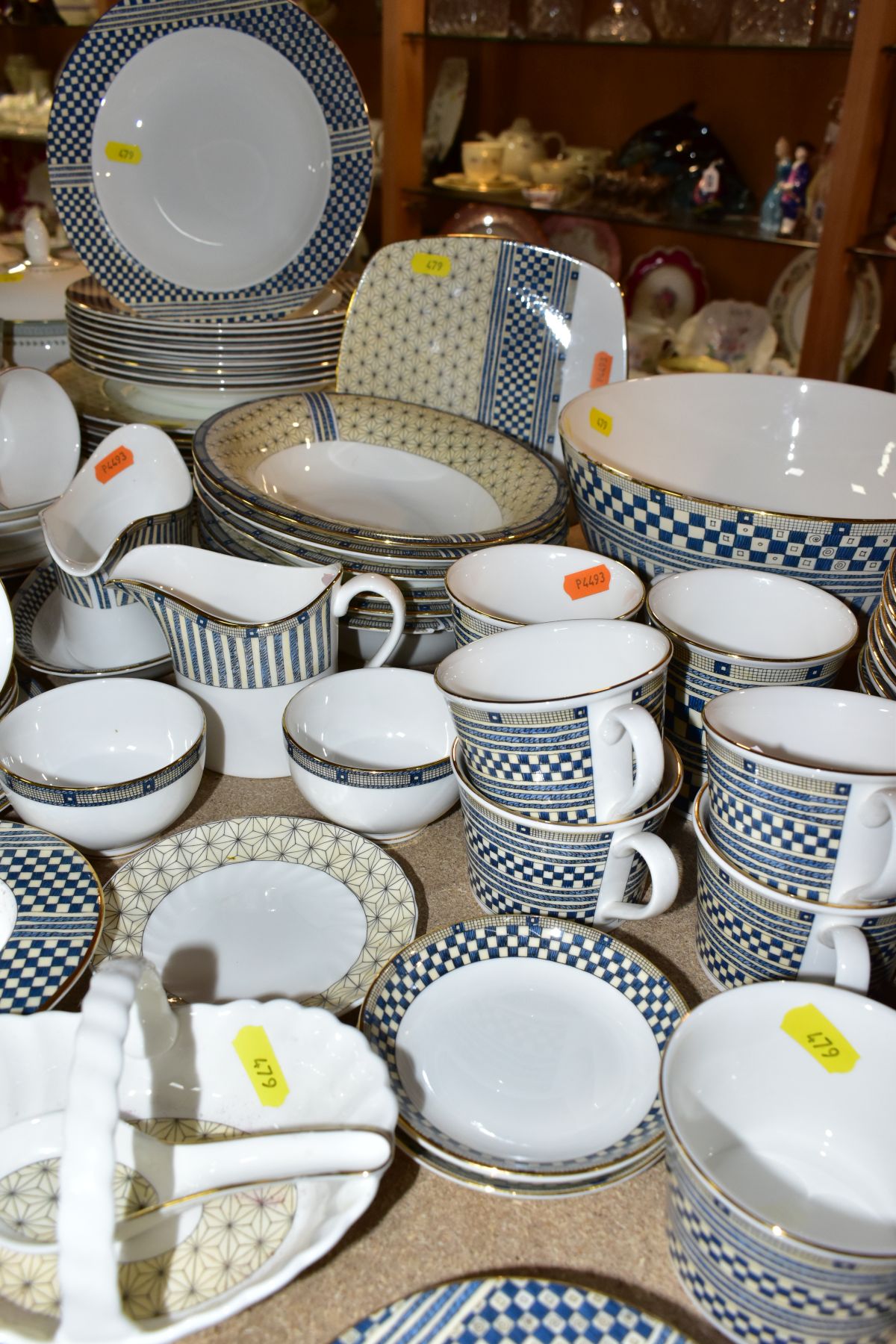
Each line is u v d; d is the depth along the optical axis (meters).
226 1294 0.49
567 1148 0.56
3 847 0.71
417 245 1.08
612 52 2.14
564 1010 0.64
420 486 1.05
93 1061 0.46
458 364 1.11
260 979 0.66
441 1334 0.47
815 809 0.57
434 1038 0.62
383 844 0.81
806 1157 0.55
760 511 0.74
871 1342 0.47
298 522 0.85
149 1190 0.52
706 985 0.69
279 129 1.07
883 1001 0.66
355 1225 0.53
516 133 2.13
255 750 0.85
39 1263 0.50
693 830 0.81
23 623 0.96
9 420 1.10
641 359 2.11
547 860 0.66
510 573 0.81
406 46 2.01
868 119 1.60
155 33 1.01
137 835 0.75
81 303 1.13
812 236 1.82
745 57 1.97
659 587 0.76
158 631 0.94
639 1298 0.51
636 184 1.99
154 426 1.01
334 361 1.15
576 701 0.60
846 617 0.73
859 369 1.91
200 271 1.11
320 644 0.82
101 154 1.04
